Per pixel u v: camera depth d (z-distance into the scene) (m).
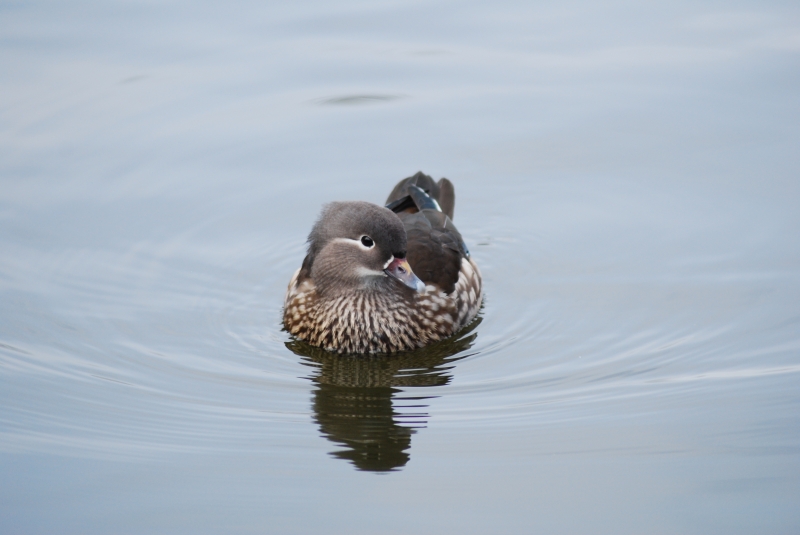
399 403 11.27
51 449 10.17
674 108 17.17
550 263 14.31
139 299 13.29
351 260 12.27
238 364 12.18
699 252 14.09
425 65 18.42
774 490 9.41
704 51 18.56
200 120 16.94
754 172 15.60
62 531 8.97
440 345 12.84
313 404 11.25
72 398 11.12
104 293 13.33
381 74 18.20
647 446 10.17
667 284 13.51
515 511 9.23
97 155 16.02
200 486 9.63
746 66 18.00
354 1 20.03
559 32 19.41
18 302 12.95
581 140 16.69
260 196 15.55
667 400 11.02
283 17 19.56
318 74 18.12
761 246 14.05
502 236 14.99
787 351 11.84
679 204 15.15
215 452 10.21
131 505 9.34
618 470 9.80
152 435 10.50
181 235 14.70
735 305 12.88
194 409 11.04
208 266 14.12
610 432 10.46
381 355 12.63
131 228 14.70
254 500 9.43
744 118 16.83
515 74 18.22
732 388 11.18
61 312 12.84
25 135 16.27
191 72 17.95
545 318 13.08
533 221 15.25
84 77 17.62
